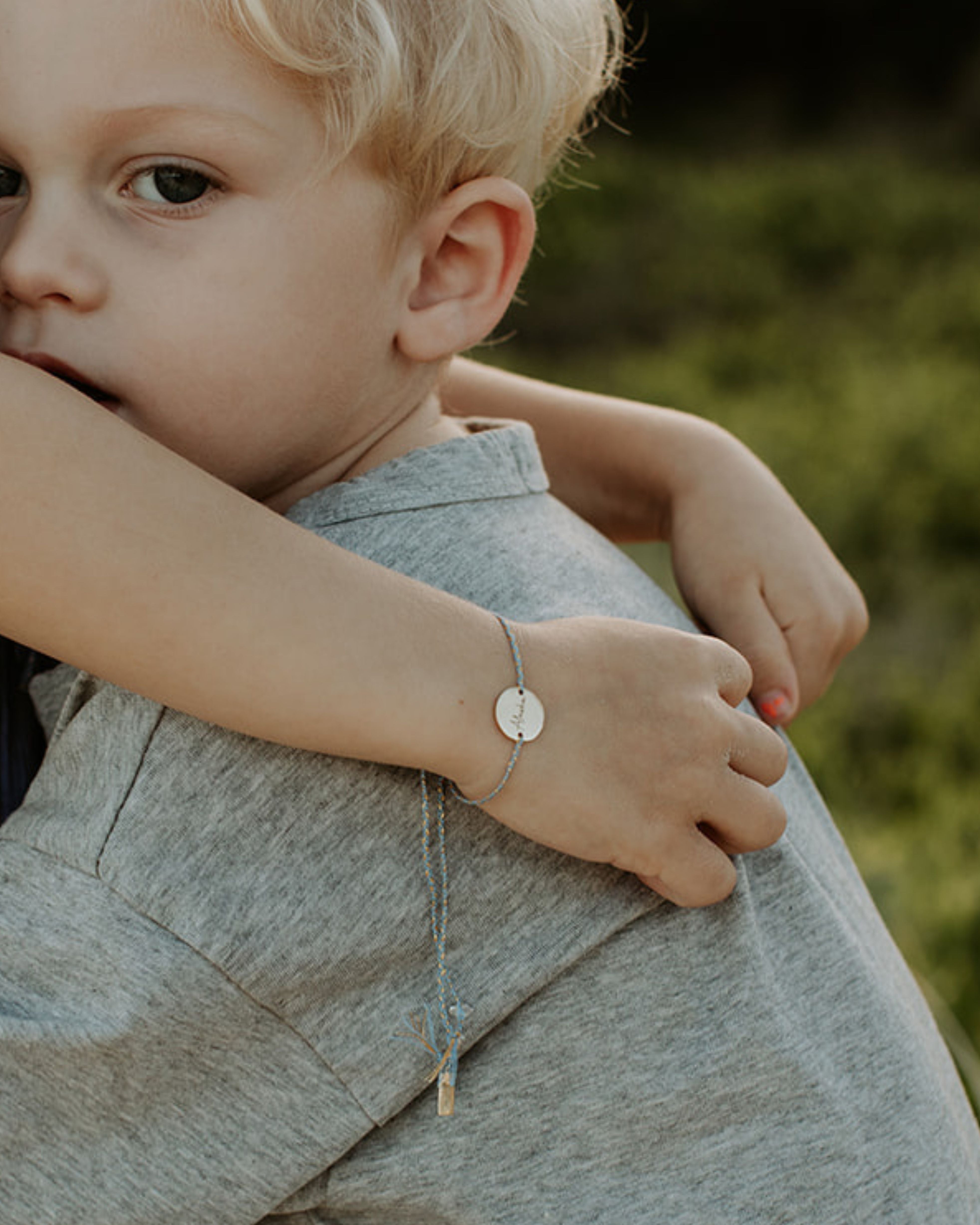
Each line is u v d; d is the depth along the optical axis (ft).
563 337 12.49
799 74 22.13
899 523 8.18
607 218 14.83
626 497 2.40
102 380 1.82
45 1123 1.73
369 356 1.94
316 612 1.66
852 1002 1.95
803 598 2.23
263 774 1.75
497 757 1.71
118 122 1.77
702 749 1.79
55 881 1.75
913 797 5.57
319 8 1.80
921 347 11.90
